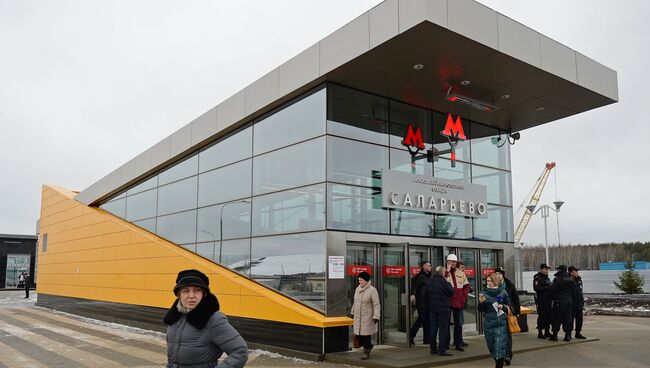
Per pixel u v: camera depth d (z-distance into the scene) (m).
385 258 12.81
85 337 15.33
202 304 3.59
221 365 3.43
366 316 10.45
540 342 12.81
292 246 12.85
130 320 18.92
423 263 12.28
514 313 10.58
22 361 11.20
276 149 13.87
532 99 13.48
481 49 10.66
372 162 13.03
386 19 10.37
